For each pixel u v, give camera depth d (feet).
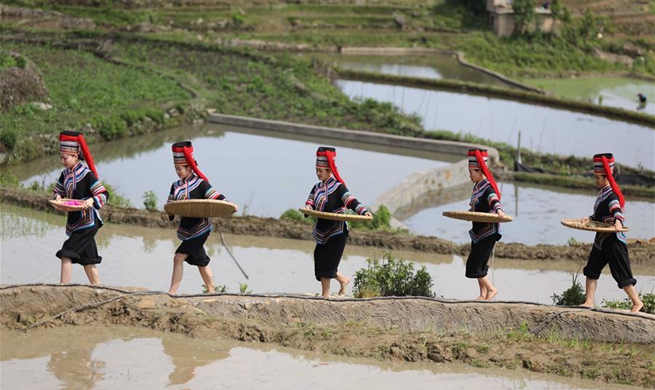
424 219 161.17
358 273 88.07
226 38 402.31
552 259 115.03
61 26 370.94
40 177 161.58
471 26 476.54
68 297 70.18
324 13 466.29
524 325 71.26
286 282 94.84
